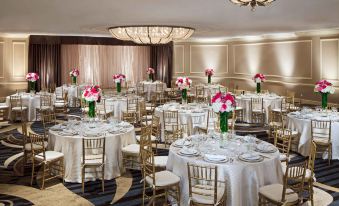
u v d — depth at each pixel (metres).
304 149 7.46
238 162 4.59
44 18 8.87
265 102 10.86
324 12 8.05
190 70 18.58
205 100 12.99
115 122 7.11
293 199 4.22
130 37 10.36
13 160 7.32
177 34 10.37
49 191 5.66
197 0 6.38
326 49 13.18
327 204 5.12
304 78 14.23
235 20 9.23
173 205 5.07
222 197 4.29
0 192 5.61
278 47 15.35
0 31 13.35
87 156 5.89
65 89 14.25
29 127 10.49
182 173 4.82
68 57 17.19
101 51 18.08
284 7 7.27
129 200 5.31
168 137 8.34
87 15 8.22
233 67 17.80
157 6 6.99
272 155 4.89
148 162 5.07
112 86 18.47
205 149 5.14
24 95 11.77
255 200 4.54
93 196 5.46
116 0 6.40
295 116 7.86
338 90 12.84
